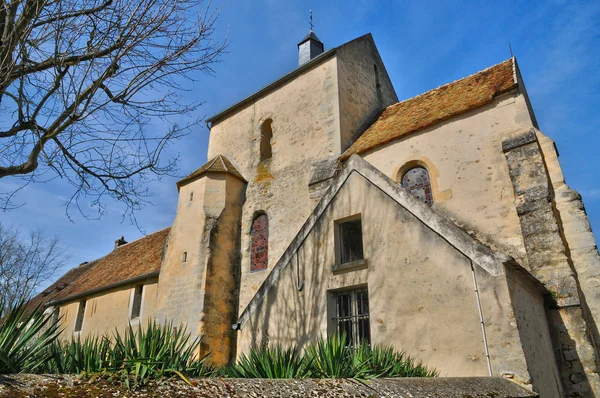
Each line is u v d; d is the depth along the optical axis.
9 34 5.65
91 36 6.43
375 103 18.75
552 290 9.06
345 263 8.24
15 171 6.16
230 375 4.93
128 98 6.85
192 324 14.25
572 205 10.46
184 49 6.99
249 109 19.45
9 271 25.47
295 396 3.12
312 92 17.02
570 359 8.43
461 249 6.88
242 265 15.93
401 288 7.36
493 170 11.34
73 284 25.12
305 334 8.19
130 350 3.77
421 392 4.09
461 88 14.49
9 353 3.31
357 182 8.73
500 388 5.21
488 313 6.30
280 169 16.66
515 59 13.81
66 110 6.26
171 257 16.30
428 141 12.85
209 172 17.06
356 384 3.76
